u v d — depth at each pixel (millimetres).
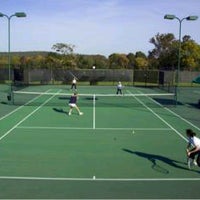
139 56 103312
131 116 29922
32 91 50531
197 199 12281
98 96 45344
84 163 16312
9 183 13531
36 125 25250
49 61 87062
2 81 62438
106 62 96812
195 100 42906
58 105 35969
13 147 18984
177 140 21234
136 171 15266
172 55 86562
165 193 12766
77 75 63875
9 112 31016
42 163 16219
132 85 63344
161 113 31891
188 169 15617
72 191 12805
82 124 25922
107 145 19766
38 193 12570
